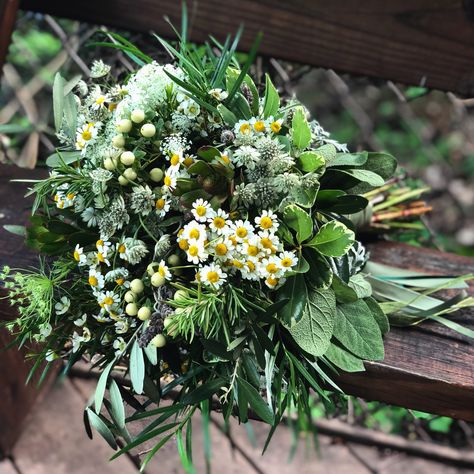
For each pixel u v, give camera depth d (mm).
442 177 2025
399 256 1041
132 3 1116
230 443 1336
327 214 795
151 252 785
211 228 728
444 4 1095
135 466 1291
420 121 2137
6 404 1209
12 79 1510
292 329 766
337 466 1316
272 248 729
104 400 801
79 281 793
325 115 2078
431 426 1343
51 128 1269
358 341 793
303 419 1092
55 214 835
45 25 1532
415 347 869
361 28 1112
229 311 737
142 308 756
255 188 735
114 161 752
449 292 941
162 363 817
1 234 963
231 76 775
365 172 778
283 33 1120
